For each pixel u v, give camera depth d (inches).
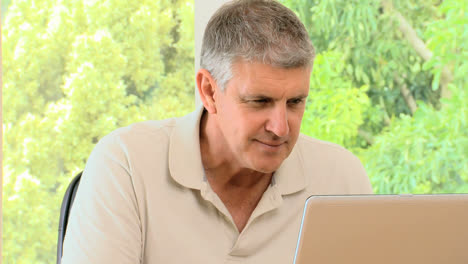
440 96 132.6
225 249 55.0
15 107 122.4
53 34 122.6
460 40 131.8
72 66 123.3
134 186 54.6
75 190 64.6
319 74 128.0
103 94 123.8
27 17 122.0
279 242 56.6
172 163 55.1
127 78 124.0
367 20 128.8
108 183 54.5
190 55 124.8
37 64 122.6
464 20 131.3
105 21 122.6
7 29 121.7
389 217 38.7
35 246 124.0
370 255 38.9
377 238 38.7
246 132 47.6
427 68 132.0
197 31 113.6
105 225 52.6
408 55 131.3
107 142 57.2
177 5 124.0
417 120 132.1
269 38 45.6
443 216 39.6
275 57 45.4
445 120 132.3
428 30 131.3
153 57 124.2
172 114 125.4
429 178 132.3
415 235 39.2
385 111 131.3
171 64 124.6
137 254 53.6
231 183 55.6
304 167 59.0
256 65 45.8
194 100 125.8
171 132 58.1
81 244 52.1
